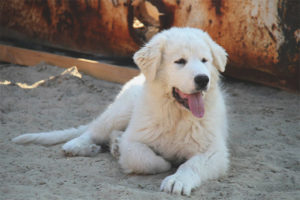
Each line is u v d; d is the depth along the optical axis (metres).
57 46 4.83
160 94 2.94
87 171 2.91
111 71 3.89
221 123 3.03
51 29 4.80
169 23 3.85
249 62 3.69
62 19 4.63
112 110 3.18
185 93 2.89
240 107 3.52
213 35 3.73
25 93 3.70
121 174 2.90
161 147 2.96
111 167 2.95
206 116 2.94
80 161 2.98
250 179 2.86
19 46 5.14
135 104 3.06
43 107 3.53
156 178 2.87
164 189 2.78
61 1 4.55
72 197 2.73
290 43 3.54
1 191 2.75
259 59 3.65
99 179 2.85
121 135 3.09
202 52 2.93
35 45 5.05
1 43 5.21
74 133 3.20
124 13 3.95
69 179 2.85
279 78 3.65
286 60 3.57
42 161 2.97
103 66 3.91
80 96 3.64
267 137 3.21
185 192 2.76
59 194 2.75
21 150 3.06
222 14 3.67
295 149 3.09
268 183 2.84
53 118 3.42
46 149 3.09
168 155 2.96
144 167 2.88
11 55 4.62
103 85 3.83
